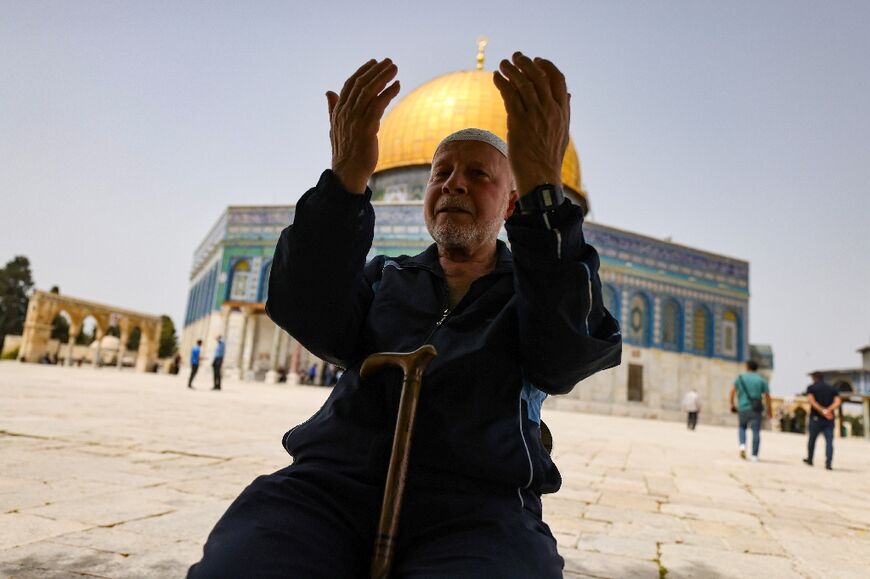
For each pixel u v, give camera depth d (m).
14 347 37.16
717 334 28.59
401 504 1.19
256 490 1.26
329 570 1.11
